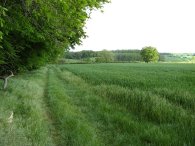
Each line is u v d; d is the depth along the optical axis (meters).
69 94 18.03
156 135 8.58
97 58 163.88
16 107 10.99
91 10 10.18
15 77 23.31
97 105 13.82
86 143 8.02
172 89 18.11
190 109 12.55
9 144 6.75
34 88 17.44
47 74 39.31
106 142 8.73
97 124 10.52
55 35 11.14
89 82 26.70
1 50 13.55
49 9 8.61
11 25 10.24
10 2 9.17
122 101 14.74
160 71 49.03
